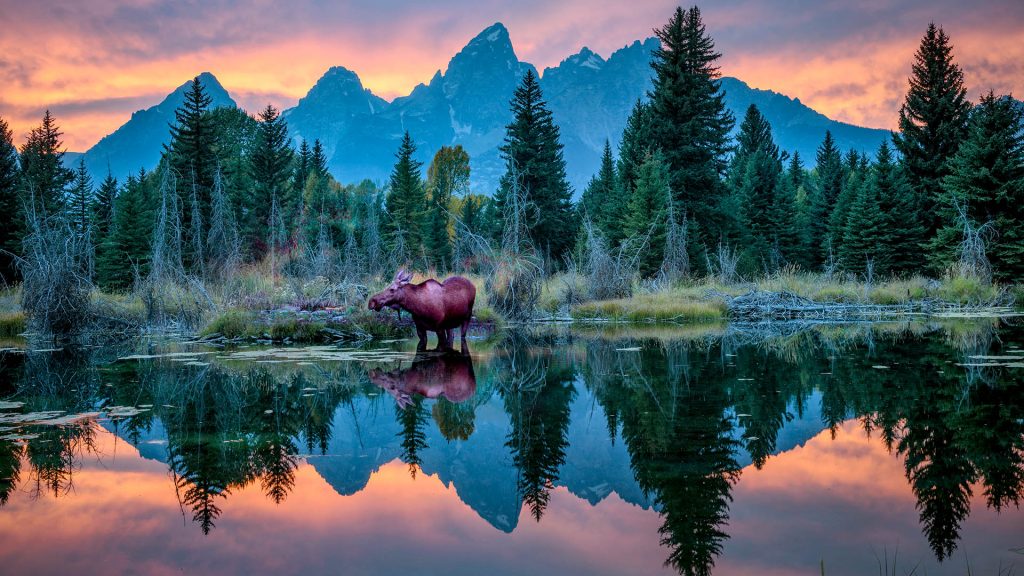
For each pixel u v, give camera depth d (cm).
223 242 2417
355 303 1886
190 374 1002
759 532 375
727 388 810
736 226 3650
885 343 1248
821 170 5950
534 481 485
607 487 467
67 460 555
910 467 487
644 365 1019
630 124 4269
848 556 340
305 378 949
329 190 5650
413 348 1312
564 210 4569
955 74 3362
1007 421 612
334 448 581
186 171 3750
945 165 3183
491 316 1862
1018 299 2333
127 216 3150
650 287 2538
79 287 1627
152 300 1809
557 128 4409
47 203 3281
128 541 383
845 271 3288
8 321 1791
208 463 545
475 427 645
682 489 457
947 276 2480
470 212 4712
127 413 727
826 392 768
